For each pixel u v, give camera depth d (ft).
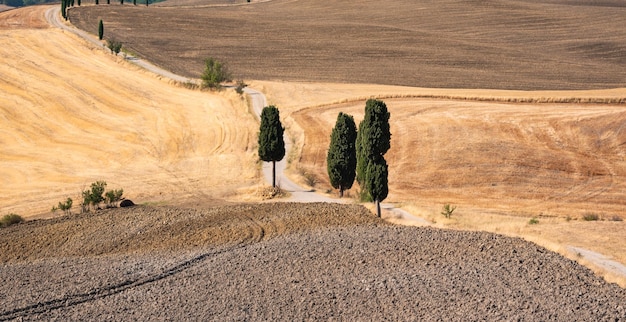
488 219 134.21
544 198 176.96
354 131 163.73
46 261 109.60
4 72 314.76
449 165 199.31
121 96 296.30
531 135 213.87
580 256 94.58
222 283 86.07
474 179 190.19
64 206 167.43
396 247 95.04
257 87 313.53
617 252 97.96
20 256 116.78
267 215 127.13
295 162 212.43
